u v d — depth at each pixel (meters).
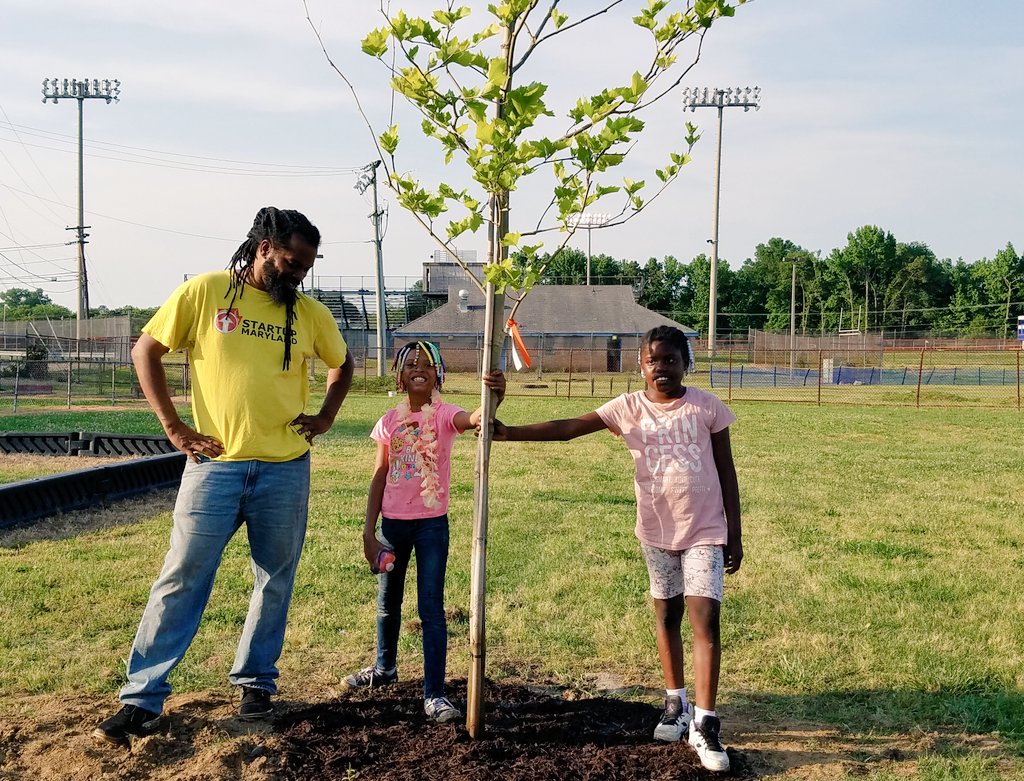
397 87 3.27
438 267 65.38
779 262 117.44
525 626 5.23
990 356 66.00
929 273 107.62
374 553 3.78
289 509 3.71
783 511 9.34
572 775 3.23
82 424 18.95
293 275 3.62
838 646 4.89
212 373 3.59
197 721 3.64
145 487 9.77
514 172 3.17
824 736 3.75
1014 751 3.59
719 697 4.21
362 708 3.84
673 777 3.24
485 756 3.36
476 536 3.47
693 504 3.54
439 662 3.73
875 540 7.82
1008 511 9.41
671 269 113.31
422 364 3.83
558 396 31.53
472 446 15.60
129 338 40.75
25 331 50.28
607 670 4.57
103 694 4.05
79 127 51.78
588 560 6.88
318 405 25.34
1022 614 5.50
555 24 3.32
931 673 4.42
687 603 3.55
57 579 6.06
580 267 108.75
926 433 19.11
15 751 3.35
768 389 36.78
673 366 3.59
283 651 4.77
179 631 3.57
